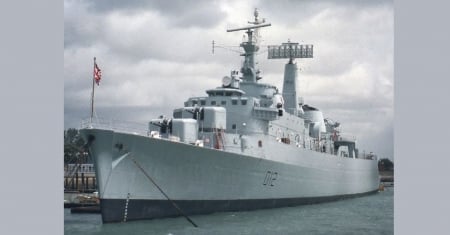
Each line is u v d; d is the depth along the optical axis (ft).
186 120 149.48
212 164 146.41
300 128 210.59
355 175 259.80
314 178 205.57
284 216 159.84
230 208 156.56
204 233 123.03
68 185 288.71
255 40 192.44
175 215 141.18
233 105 171.53
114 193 128.57
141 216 134.41
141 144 129.39
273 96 188.85
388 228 141.28
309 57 218.38
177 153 136.36
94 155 126.93
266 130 177.88
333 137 260.21
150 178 133.39
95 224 146.61
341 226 143.95
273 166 171.42
